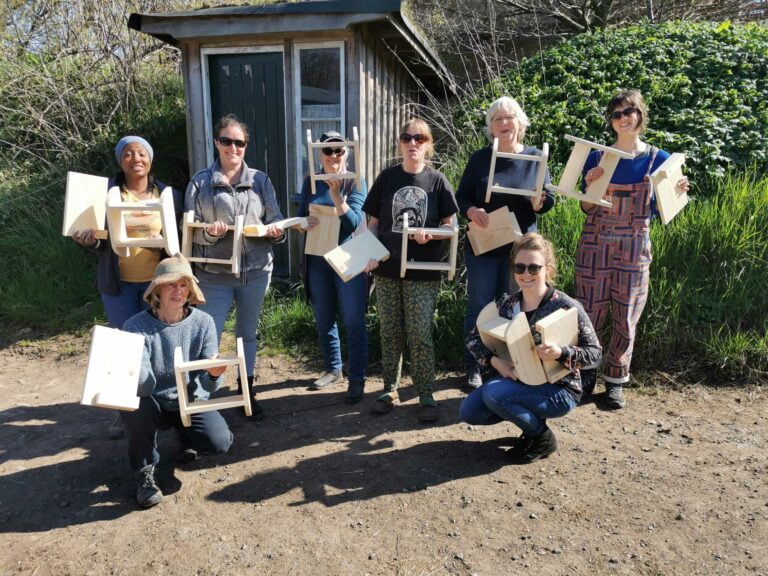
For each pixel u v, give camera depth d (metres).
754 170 5.27
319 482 3.12
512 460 3.28
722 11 10.67
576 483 3.06
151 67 8.91
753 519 2.71
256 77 6.11
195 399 3.08
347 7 5.35
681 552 2.51
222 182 3.60
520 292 3.20
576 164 3.52
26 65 8.61
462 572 2.43
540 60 7.35
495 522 2.75
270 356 5.05
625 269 3.72
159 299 2.95
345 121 5.90
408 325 3.69
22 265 6.66
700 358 4.36
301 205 4.20
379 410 3.90
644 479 3.07
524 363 2.90
